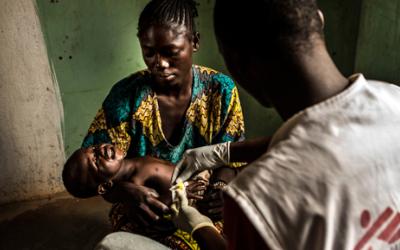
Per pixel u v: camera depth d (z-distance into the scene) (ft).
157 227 6.40
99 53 9.00
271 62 2.76
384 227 2.51
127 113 6.61
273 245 2.51
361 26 9.76
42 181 9.91
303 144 2.63
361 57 9.98
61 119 9.41
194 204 6.24
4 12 8.06
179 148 6.98
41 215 9.48
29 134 9.30
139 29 6.20
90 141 6.79
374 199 2.51
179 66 6.19
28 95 8.91
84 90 9.27
